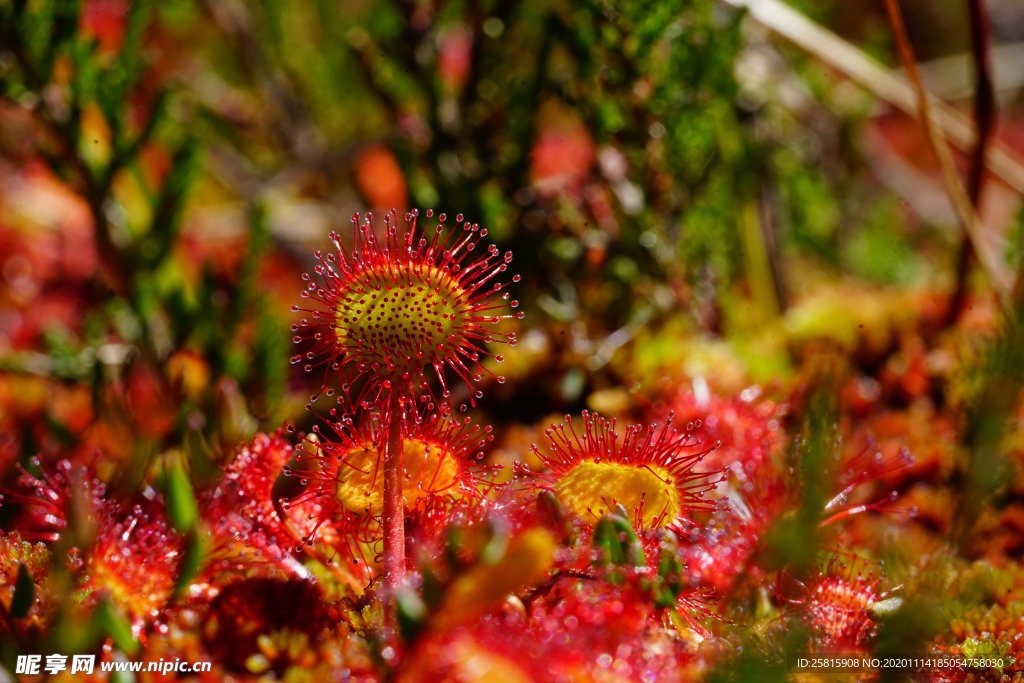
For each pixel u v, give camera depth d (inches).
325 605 6.7
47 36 9.0
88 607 6.6
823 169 12.9
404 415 6.8
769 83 10.9
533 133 9.3
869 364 9.4
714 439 7.6
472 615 6.2
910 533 7.8
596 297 9.2
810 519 6.5
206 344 8.8
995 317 8.0
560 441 7.1
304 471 6.9
